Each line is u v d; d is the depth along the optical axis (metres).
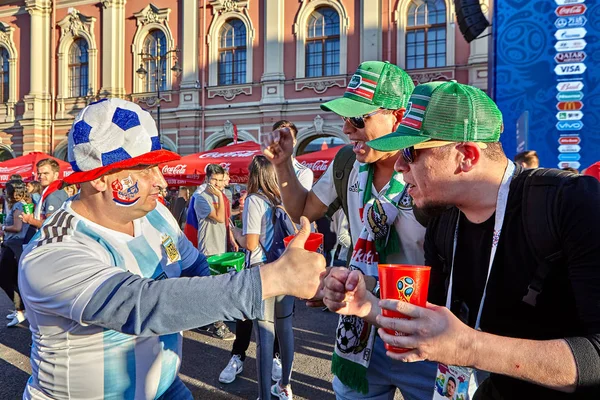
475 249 1.36
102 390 1.36
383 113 1.81
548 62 5.40
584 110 5.29
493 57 5.66
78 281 1.18
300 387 3.61
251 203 3.30
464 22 9.10
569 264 1.09
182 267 1.73
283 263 1.15
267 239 3.31
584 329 1.04
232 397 3.44
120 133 1.32
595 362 0.95
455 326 0.99
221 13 16.36
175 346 1.57
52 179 5.28
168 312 1.11
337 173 2.12
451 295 1.44
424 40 14.59
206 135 16.66
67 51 18.45
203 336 4.97
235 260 2.57
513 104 5.55
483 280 1.34
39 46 18.69
